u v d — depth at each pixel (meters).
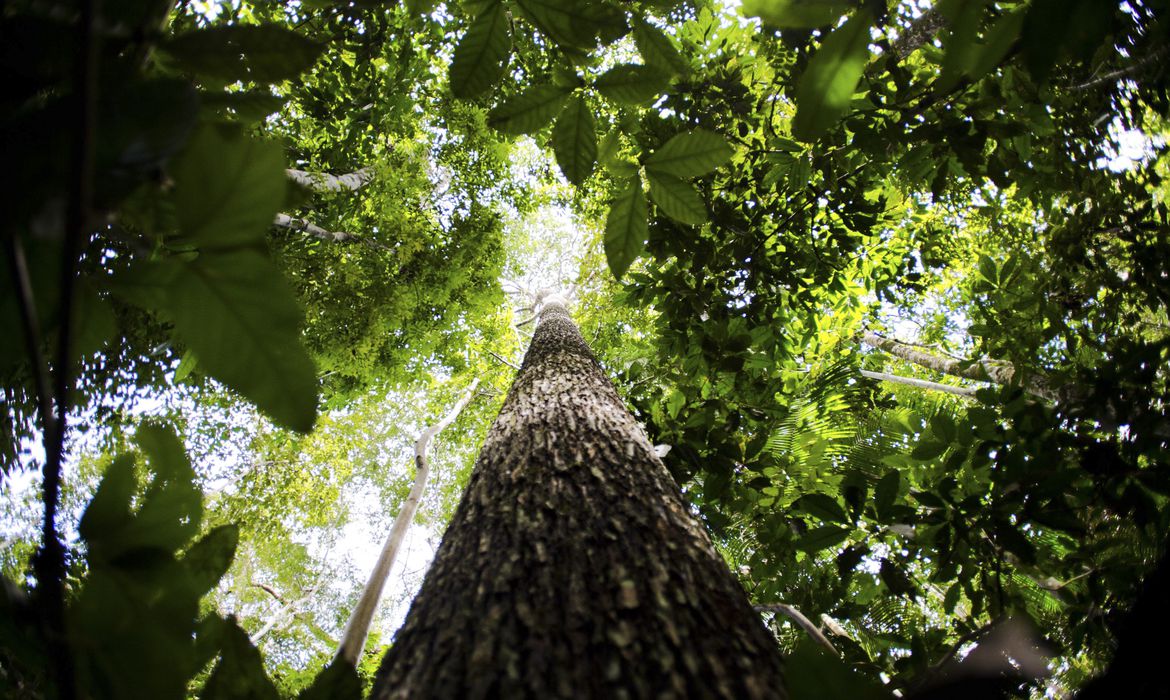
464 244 7.58
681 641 1.03
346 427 8.74
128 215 0.40
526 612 1.10
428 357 8.70
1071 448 2.57
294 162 5.88
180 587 0.54
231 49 0.49
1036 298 3.58
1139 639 0.64
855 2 0.58
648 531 1.38
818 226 3.97
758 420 3.65
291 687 5.34
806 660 0.51
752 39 3.59
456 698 0.94
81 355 0.44
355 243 6.70
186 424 6.58
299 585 11.75
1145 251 3.39
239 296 0.42
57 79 0.40
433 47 5.48
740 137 3.65
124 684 0.50
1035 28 0.55
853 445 3.77
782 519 3.18
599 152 0.95
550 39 0.87
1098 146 3.29
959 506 2.39
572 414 2.21
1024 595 2.92
